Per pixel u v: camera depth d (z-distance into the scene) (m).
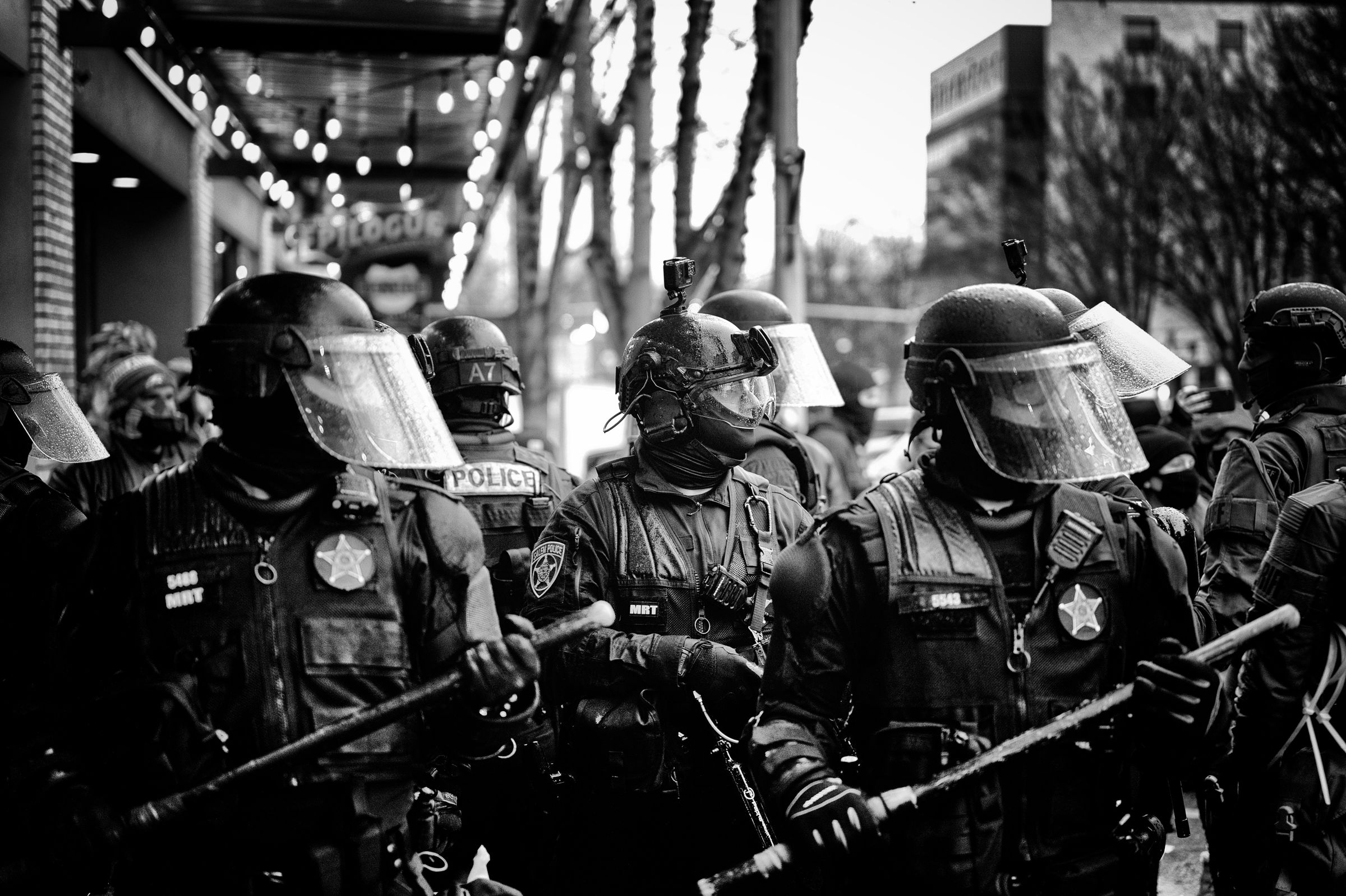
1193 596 4.02
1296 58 20.50
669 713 3.94
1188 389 7.27
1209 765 2.97
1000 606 2.81
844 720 3.03
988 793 2.75
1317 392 4.23
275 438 2.88
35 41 8.90
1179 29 24.72
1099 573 2.84
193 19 10.23
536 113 16.14
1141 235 23.86
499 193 19.61
